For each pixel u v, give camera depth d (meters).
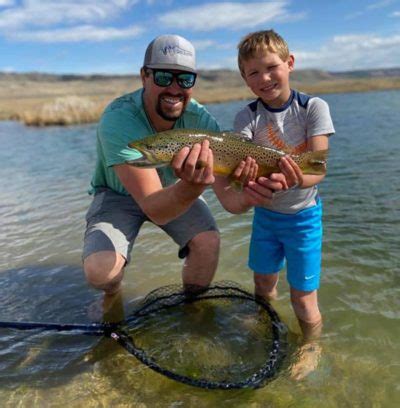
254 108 1.19
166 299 1.33
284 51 1.12
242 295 1.32
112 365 1.07
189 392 0.97
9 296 1.46
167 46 1.16
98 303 1.40
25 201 2.65
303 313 1.18
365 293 1.34
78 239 1.94
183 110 1.28
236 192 1.16
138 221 1.41
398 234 1.72
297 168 1.00
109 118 1.23
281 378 1.00
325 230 1.83
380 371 1.00
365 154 3.38
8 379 1.04
